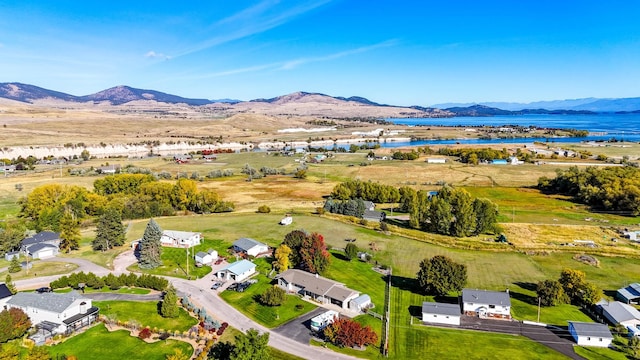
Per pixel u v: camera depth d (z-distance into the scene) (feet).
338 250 352.08
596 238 390.42
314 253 303.48
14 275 301.02
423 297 273.54
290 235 326.85
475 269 316.19
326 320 235.61
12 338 217.15
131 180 546.67
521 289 284.61
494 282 294.05
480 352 213.25
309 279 281.95
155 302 262.67
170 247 359.25
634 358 209.05
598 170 585.22
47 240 354.54
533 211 490.08
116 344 214.69
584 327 226.38
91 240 381.60
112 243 358.84
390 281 296.30
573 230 415.23
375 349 215.72
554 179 611.06
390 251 352.69
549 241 380.58
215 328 229.25
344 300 258.37
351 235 392.06
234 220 440.45
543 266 322.96
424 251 354.13
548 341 223.92
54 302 233.96
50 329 222.07
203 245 363.76
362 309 254.88
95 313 240.73
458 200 407.03
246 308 256.52
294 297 272.10
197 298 268.21
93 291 277.44
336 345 218.38
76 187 472.44
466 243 367.86
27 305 234.38
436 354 211.20
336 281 293.43
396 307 260.01
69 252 350.84
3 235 340.18
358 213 460.55
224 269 299.38
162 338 219.61
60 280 276.00
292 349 213.66
